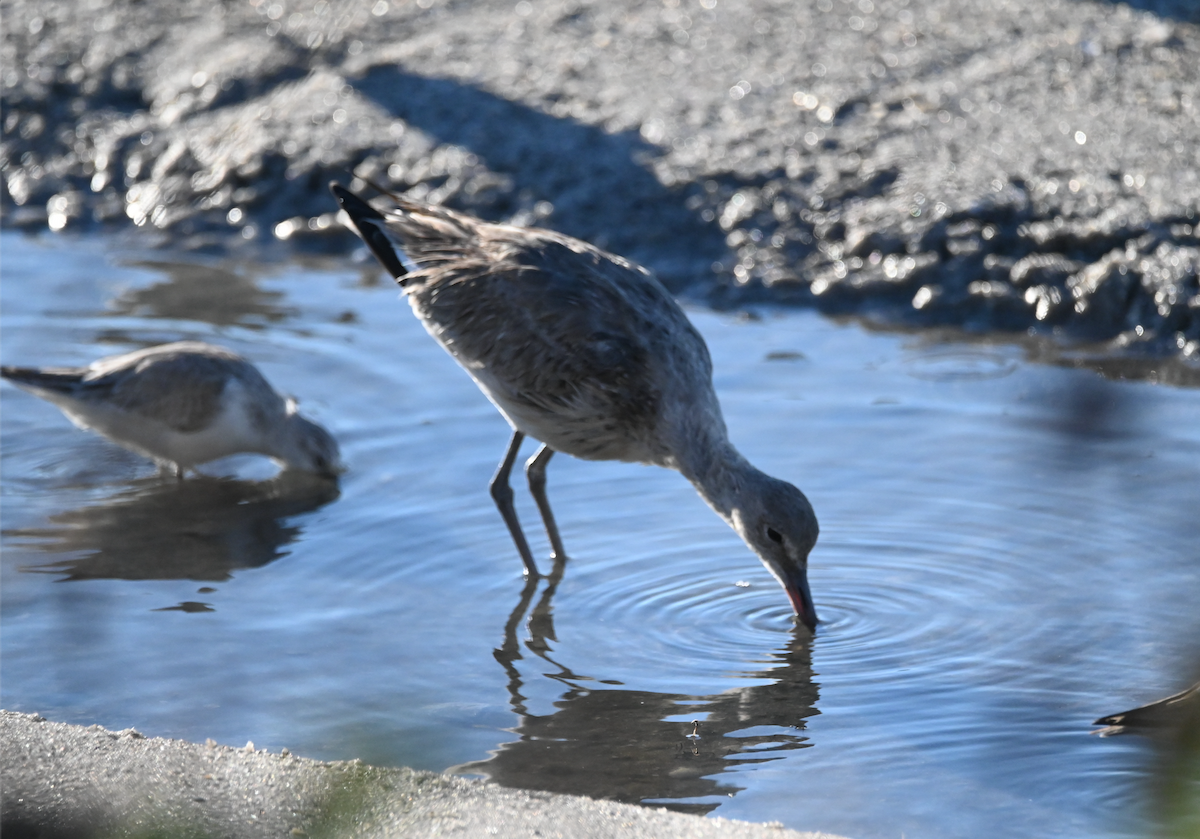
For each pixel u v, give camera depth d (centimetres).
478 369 1055
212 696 861
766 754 801
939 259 1454
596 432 1031
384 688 875
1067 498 1088
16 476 1195
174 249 1648
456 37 1867
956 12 1831
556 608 980
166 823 688
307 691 868
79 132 1828
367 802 700
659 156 1609
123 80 1894
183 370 1172
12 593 994
